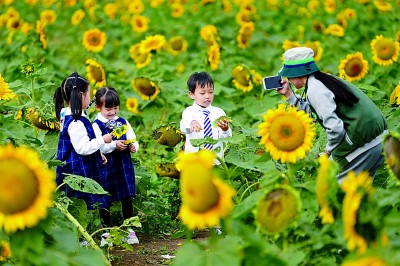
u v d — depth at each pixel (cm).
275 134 541
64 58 1631
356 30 1870
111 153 835
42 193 460
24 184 452
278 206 484
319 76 702
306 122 539
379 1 1928
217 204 455
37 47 1609
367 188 456
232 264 458
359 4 2038
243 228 470
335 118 683
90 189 690
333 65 1661
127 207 848
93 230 830
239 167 774
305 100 740
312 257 497
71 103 790
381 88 1236
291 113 541
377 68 1245
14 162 454
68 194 780
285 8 2175
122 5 2284
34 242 477
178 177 887
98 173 802
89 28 1977
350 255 430
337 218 482
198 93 860
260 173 831
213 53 1471
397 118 823
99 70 1345
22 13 2147
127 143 828
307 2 2203
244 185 790
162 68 1540
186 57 1692
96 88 1345
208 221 452
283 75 712
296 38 1944
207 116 861
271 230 485
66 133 796
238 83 1383
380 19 1922
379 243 440
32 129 936
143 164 1073
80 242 720
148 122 1323
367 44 1828
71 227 537
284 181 530
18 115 943
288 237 506
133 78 1469
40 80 1495
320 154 755
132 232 821
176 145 884
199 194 450
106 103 845
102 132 844
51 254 484
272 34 1992
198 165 453
